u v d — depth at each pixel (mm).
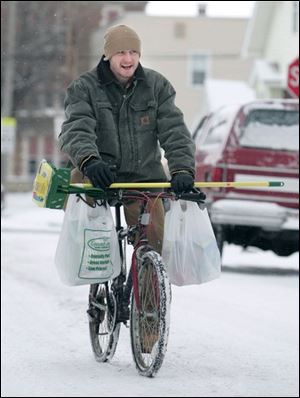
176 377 14969
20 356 16922
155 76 15570
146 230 15156
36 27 112500
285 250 32500
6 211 70812
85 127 14953
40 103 133750
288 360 17047
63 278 14953
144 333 14836
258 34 89750
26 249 39812
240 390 13984
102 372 15289
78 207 14875
